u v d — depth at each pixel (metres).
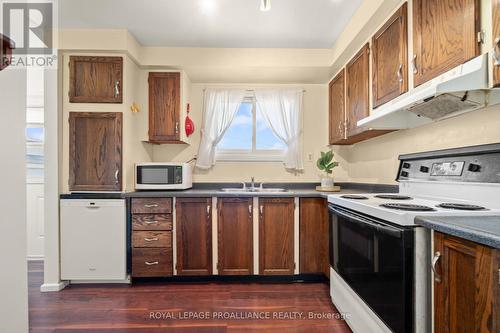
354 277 1.73
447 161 1.71
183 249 2.64
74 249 2.55
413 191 2.01
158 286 2.59
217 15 2.28
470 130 1.59
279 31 2.52
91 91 2.58
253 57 2.84
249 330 1.86
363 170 2.92
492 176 1.40
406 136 2.18
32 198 3.39
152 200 2.63
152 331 1.85
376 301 1.45
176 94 2.93
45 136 2.52
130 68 2.69
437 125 1.85
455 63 1.29
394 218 1.27
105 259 2.56
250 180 3.32
